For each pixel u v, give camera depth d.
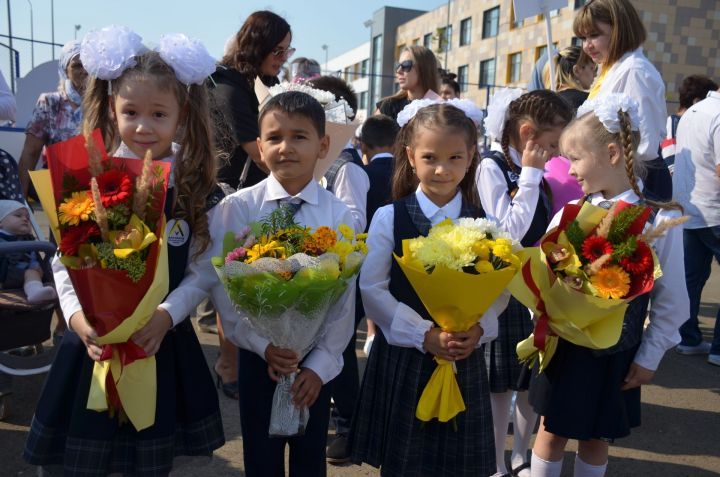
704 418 3.35
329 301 1.79
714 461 2.90
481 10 24.81
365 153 3.76
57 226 1.74
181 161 1.97
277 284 1.67
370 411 2.18
